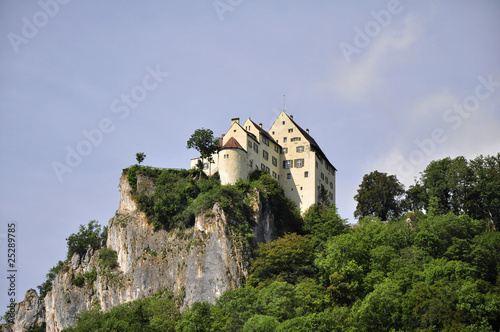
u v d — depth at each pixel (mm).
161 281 144500
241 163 154875
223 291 134125
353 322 111688
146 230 152750
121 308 134250
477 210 155000
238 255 137500
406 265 126875
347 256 131500
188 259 140625
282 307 118250
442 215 148000
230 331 114000
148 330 123375
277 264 135250
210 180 154125
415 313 109062
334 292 122625
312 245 139750
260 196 151250
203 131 158000
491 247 130250
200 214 144500
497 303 108062
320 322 110875
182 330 119938
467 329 102250
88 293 157875
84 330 128875
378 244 139000
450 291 109938
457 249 130500
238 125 159875
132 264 151875
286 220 156750
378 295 113688
